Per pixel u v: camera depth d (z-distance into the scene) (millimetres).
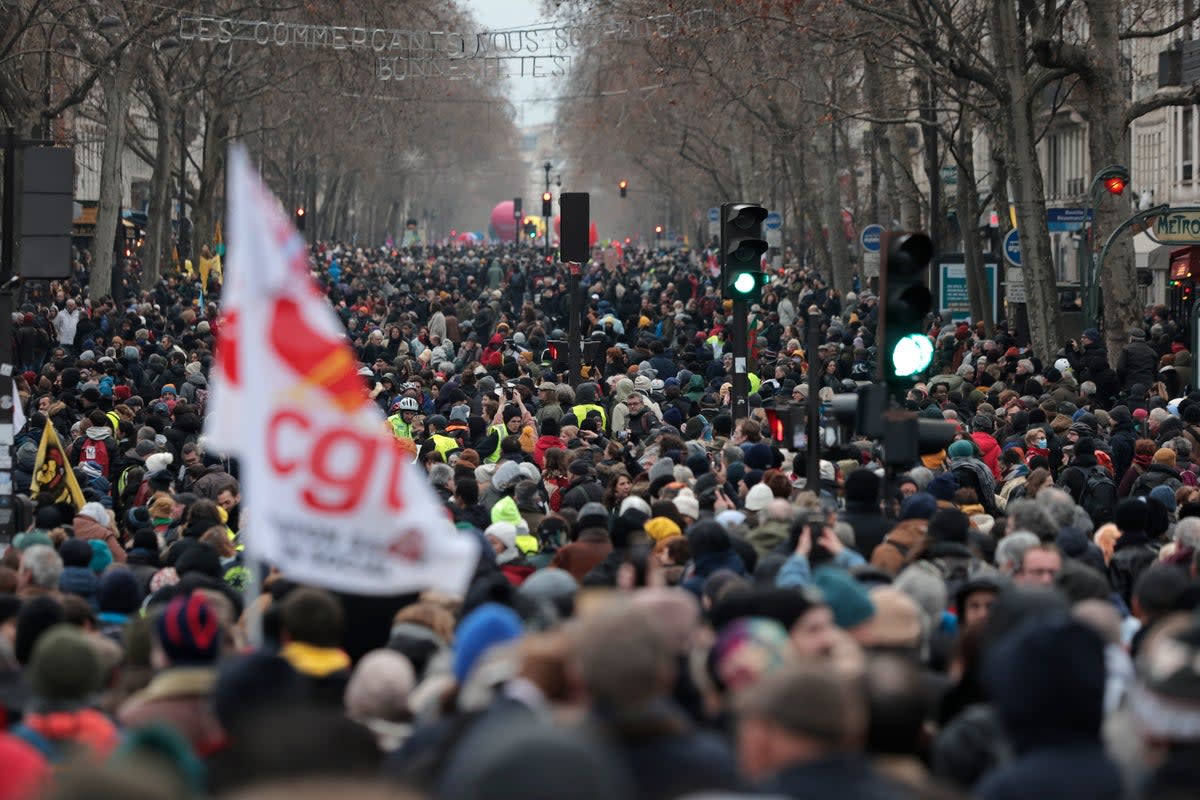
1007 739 16922
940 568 31859
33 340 113125
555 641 17844
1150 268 150000
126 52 148250
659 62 165250
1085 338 95062
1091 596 26734
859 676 18156
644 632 15875
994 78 105125
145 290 173250
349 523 21281
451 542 21547
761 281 59594
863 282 185250
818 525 29891
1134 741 20109
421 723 20469
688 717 20500
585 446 59938
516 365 93562
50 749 19938
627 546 33375
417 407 71875
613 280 197500
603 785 11758
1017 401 73188
